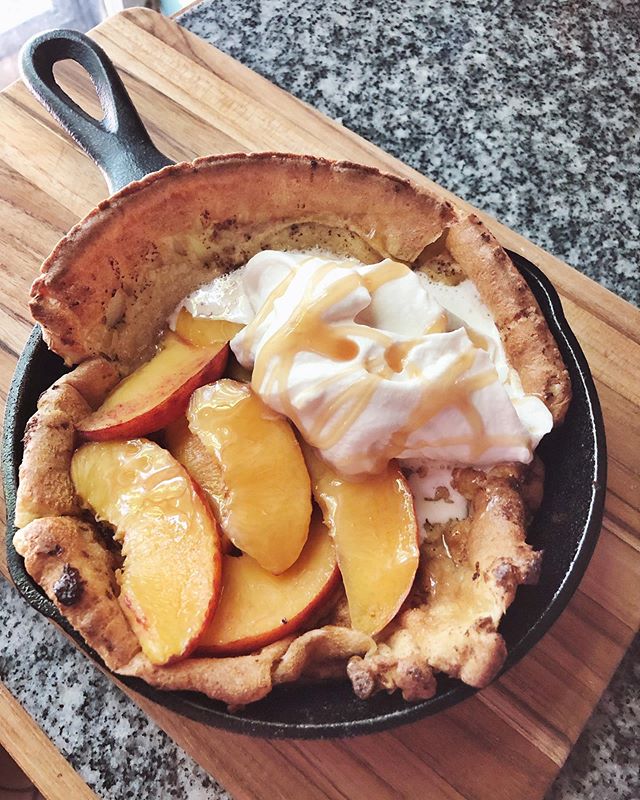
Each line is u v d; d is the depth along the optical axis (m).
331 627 0.24
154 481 0.25
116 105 0.31
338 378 0.25
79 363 0.28
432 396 0.25
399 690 0.23
